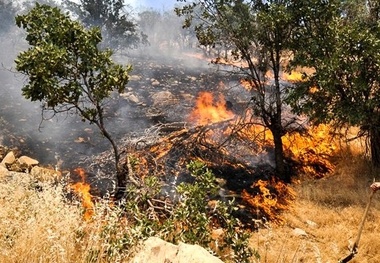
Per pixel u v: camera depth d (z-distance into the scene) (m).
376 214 8.95
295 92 11.65
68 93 7.07
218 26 12.58
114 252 3.85
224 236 5.22
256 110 12.65
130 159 8.36
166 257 3.58
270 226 8.11
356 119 10.48
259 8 12.34
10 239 3.79
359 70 10.56
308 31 11.51
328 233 8.18
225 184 10.98
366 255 7.35
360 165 12.07
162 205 7.21
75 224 4.42
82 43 7.07
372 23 11.66
